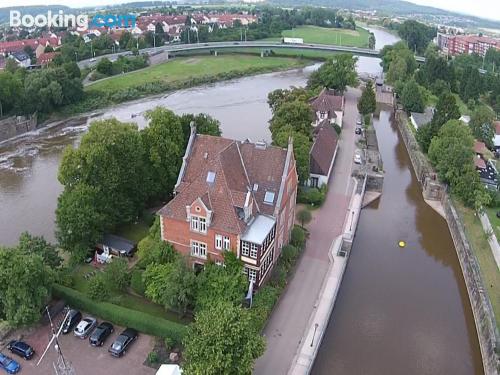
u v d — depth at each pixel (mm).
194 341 46688
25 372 52531
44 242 66875
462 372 59500
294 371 54031
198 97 190250
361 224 93500
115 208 77875
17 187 105625
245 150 69062
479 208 88375
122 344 55281
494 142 133375
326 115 133750
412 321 67562
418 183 113375
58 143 137500
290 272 71312
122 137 77875
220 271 58906
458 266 81812
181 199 64875
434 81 197000
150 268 62094
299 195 93125
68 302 62312
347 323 66250
